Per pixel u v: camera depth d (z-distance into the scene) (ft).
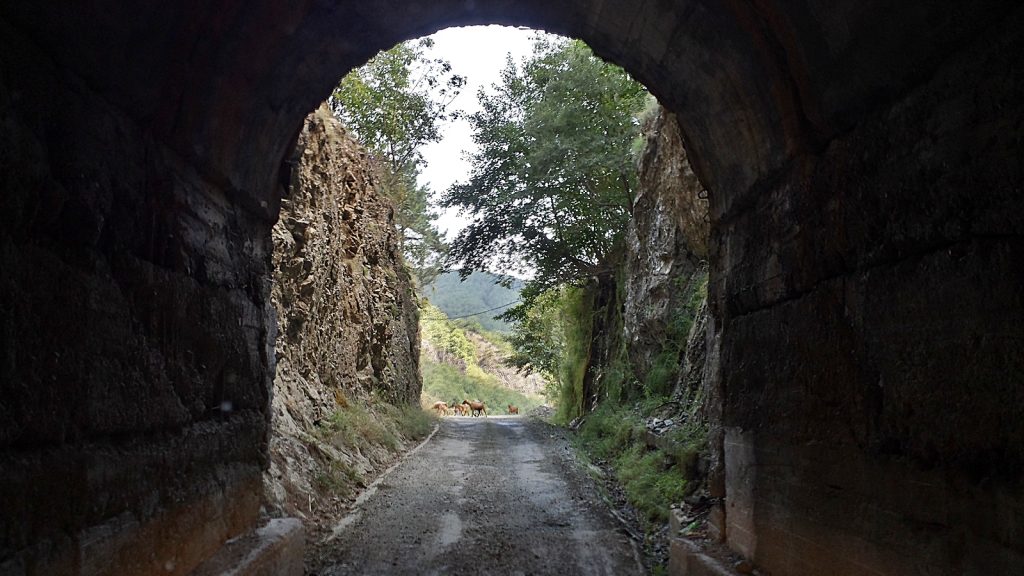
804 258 13.41
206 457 14.82
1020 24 7.80
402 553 21.30
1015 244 7.88
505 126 61.67
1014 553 7.84
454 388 164.96
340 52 17.76
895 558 10.14
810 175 13.20
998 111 8.14
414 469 37.70
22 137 8.69
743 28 13.71
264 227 19.56
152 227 12.72
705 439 25.25
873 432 10.82
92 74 10.46
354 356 48.52
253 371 18.20
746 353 16.71
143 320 12.14
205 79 13.60
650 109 44.98
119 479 10.98
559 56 57.41
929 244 9.56
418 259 109.70
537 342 92.38
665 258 42.93
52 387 9.26
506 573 19.52
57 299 9.43
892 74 10.25
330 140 43.37
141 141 12.32
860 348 11.30
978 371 8.43
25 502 8.55
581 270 65.10
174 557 12.98
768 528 14.84
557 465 40.11
